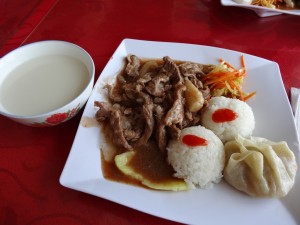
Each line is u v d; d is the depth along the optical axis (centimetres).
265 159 20
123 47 30
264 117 24
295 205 19
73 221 18
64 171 20
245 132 23
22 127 24
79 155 21
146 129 24
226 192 20
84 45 31
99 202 19
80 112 25
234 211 19
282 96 25
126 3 37
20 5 36
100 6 36
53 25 34
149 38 33
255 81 27
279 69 27
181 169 21
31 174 21
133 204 18
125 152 23
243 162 20
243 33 33
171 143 23
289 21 35
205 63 29
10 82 23
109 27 34
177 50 30
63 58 25
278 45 32
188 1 38
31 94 22
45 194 20
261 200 19
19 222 18
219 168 21
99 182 20
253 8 33
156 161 23
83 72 24
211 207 19
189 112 25
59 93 22
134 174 22
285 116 24
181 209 19
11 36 32
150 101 25
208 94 26
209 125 24
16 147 22
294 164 20
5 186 20
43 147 23
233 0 34
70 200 19
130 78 28
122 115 25
